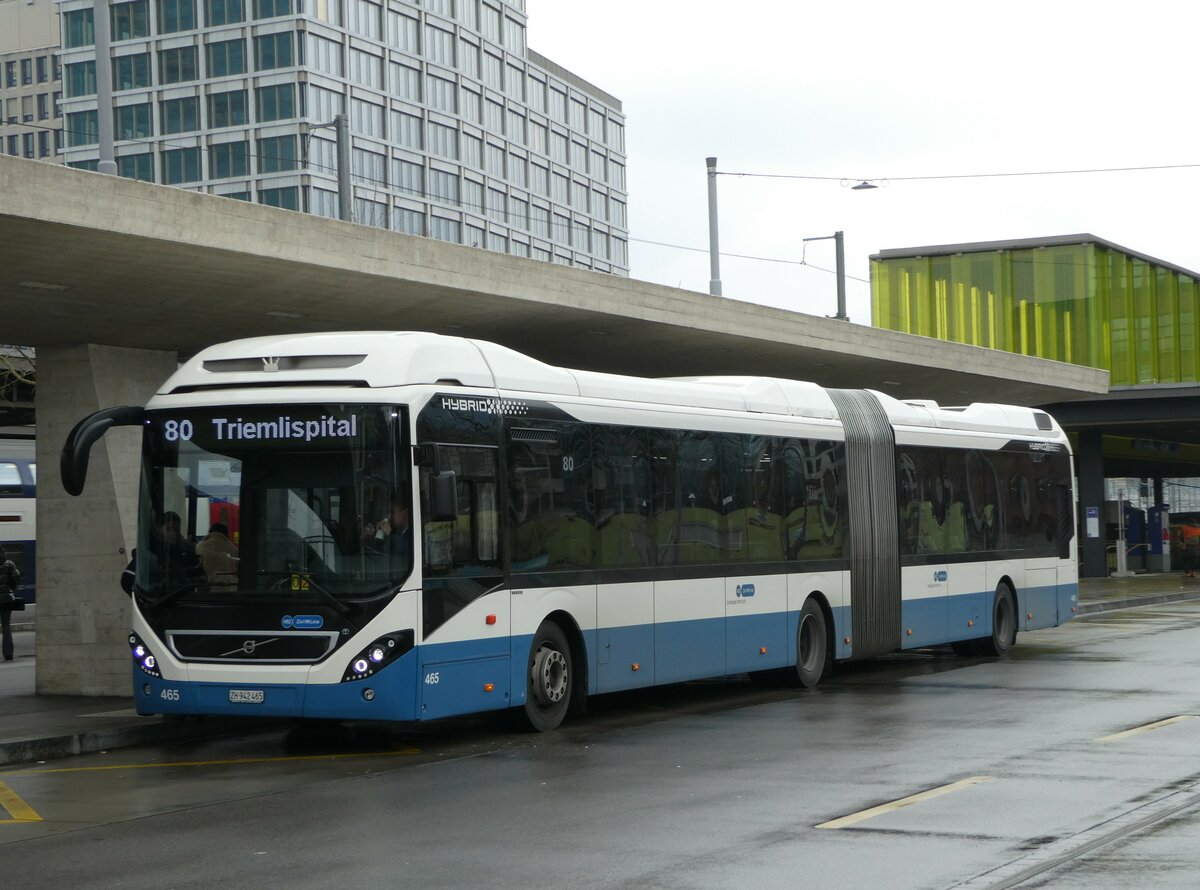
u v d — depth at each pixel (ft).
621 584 51.21
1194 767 37.27
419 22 323.98
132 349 59.62
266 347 44.75
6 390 98.78
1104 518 168.14
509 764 40.75
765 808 32.55
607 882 25.67
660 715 52.65
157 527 44.42
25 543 138.10
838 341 81.25
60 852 29.81
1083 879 25.29
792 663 60.13
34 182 41.63
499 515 46.16
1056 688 57.41
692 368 83.51
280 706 42.55
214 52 299.79
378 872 26.94
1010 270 162.40
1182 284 167.02
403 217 317.83
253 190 296.71
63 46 307.78
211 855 28.99
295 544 43.06
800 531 61.11
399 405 43.04
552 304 60.29
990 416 77.00
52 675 59.06
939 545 70.54
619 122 415.23
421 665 42.57
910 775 36.76
